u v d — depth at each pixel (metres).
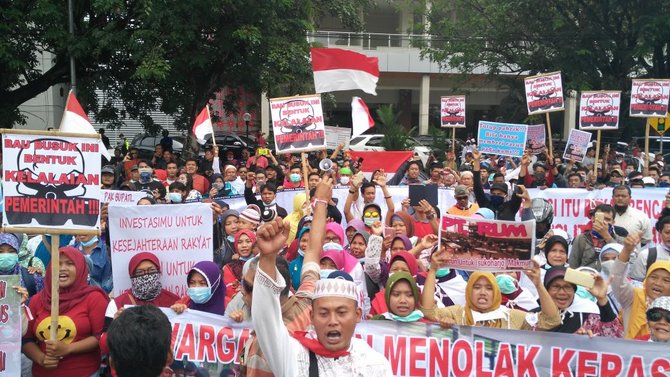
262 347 2.94
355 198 10.08
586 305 5.16
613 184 13.05
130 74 19.02
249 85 20.92
